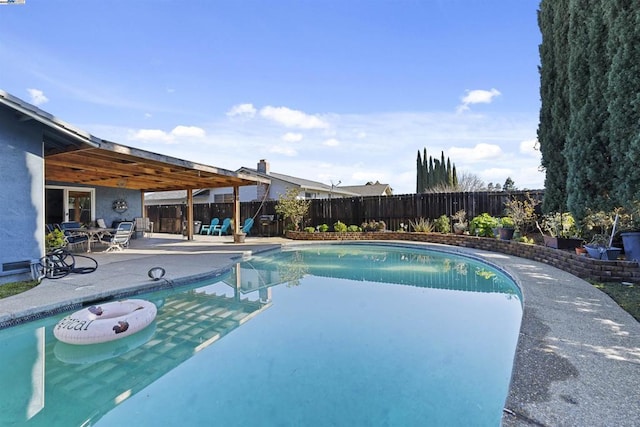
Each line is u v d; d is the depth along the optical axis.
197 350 3.86
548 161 8.57
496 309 5.27
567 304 4.42
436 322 4.66
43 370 3.51
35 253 6.42
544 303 4.46
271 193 22.22
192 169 10.21
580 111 6.55
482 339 4.03
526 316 3.95
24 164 6.27
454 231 12.52
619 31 5.44
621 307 4.31
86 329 3.86
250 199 23.44
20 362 3.70
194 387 3.09
